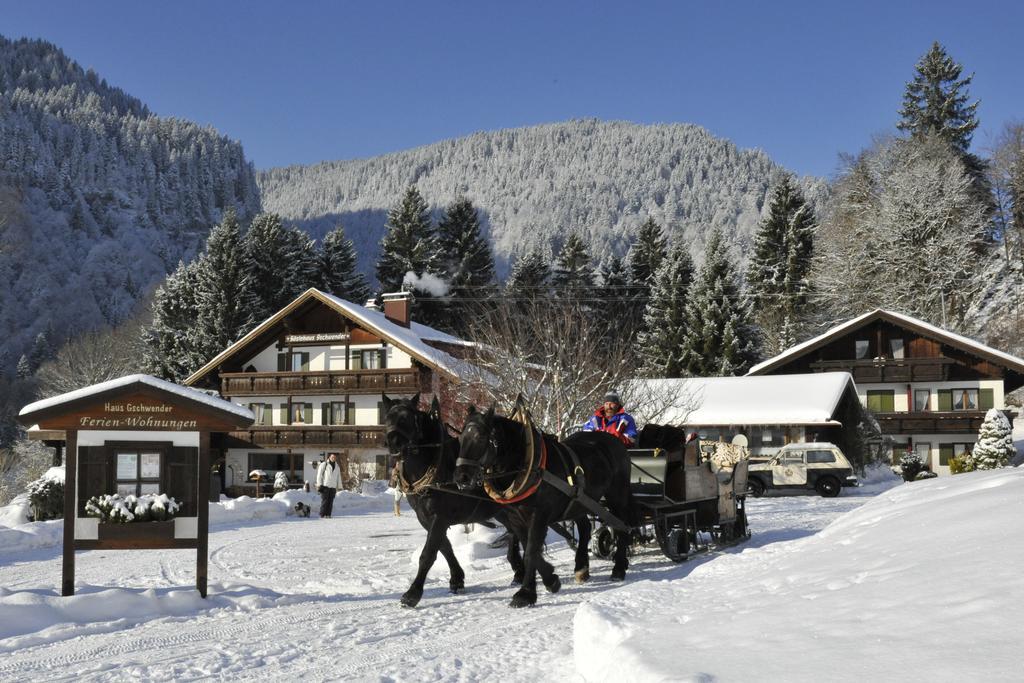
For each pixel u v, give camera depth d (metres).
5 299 131.88
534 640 8.10
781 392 45.03
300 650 7.96
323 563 14.78
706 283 67.69
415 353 45.81
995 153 70.69
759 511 22.97
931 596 5.47
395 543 17.94
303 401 50.50
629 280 81.44
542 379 18.88
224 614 9.91
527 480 10.15
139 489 10.63
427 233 72.75
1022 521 7.18
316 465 46.28
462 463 9.78
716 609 6.53
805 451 33.47
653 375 50.38
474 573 12.95
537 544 10.32
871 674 4.24
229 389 50.50
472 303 61.59
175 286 69.75
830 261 69.19
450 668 7.13
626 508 12.12
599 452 11.62
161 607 10.03
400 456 10.18
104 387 10.46
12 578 13.50
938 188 65.50
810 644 4.94
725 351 64.44
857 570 6.98
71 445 10.47
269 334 51.03
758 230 75.62
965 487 11.75
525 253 75.75
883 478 44.31
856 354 53.91
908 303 63.47
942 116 81.75
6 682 7.06
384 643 8.20
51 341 125.50
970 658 4.22
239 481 51.16
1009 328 63.38
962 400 52.06
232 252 65.50
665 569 12.54
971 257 65.06
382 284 72.25
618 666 5.23
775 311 71.69
